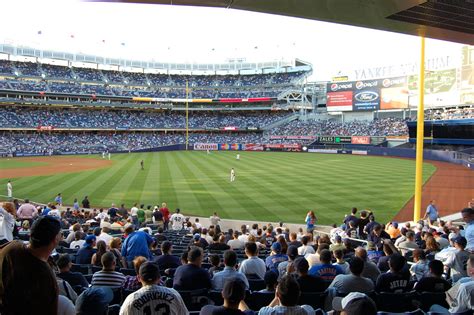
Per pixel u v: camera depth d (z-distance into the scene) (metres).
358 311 3.61
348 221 18.22
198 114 108.94
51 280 2.80
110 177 42.53
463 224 21.22
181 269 7.09
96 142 89.25
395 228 16.72
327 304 6.72
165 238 15.05
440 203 30.27
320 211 26.70
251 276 8.62
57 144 83.44
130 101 99.62
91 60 103.44
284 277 4.73
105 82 100.56
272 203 29.09
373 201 29.97
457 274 8.37
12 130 83.12
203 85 112.56
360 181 39.50
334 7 6.79
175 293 4.70
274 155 75.88
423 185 37.91
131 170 49.00
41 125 84.62
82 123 91.00
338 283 6.87
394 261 7.16
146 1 6.39
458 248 8.90
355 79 93.56
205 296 6.95
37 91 86.31
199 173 45.66
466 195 33.12
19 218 19.64
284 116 104.75
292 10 6.90
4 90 81.94
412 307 6.90
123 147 86.94
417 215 21.78
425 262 9.11
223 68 115.88
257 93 106.81
